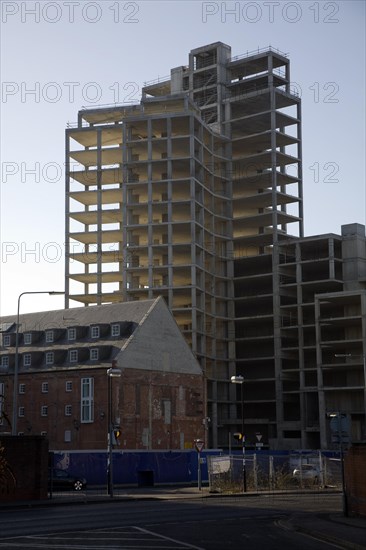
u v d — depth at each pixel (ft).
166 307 294.87
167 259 403.75
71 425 275.80
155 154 412.16
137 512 122.21
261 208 443.73
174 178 399.24
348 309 369.71
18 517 113.29
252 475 194.29
